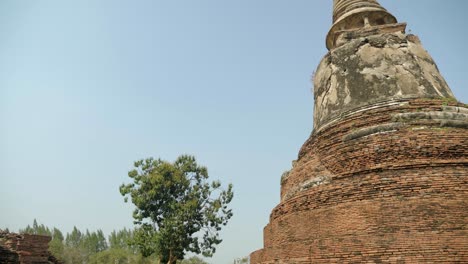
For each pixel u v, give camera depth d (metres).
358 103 15.80
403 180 11.49
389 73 15.92
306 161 16.06
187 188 37.25
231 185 38.47
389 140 12.84
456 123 13.14
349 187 12.31
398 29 17.75
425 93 15.22
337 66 17.48
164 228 33.38
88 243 83.00
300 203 13.73
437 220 10.49
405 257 10.02
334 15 22.59
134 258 51.41
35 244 15.09
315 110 18.41
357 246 10.79
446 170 11.39
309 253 11.85
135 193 35.78
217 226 36.81
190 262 51.44
